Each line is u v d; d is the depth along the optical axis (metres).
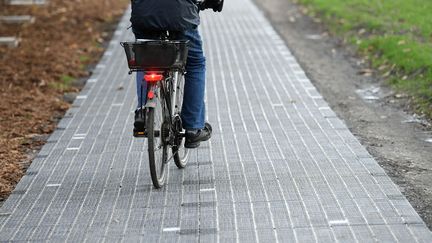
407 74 28.33
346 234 14.47
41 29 39.78
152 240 14.57
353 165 18.67
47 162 19.75
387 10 41.25
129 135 21.92
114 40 38.00
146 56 16.19
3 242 14.81
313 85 27.73
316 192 16.83
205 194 16.94
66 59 33.06
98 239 14.75
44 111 25.27
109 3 50.03
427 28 35.44
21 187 17.95
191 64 17.67
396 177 18.05
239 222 15.26
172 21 16.58
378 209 15.70
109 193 17.31
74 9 46.41
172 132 17.47
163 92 16.94
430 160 19.38
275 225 15.03
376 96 26.59
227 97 26.06
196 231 14.91
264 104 25.02
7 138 22.25
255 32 39.31
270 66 31.06
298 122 22.80
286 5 49.12
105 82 29.17
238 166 18.83
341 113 24.42
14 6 46.53
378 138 21.55
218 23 42.53
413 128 22.58
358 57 32.84
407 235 14.33
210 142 20.94
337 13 42.22
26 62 32.03
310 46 35.66
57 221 15.77
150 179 18.11
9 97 26.70
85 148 20.88
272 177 17.92
